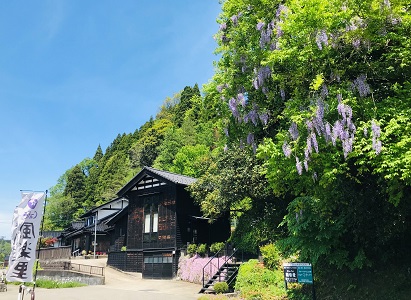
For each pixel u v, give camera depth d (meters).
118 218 31.95
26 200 13.16
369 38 9.56
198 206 26.19
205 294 16.89
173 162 49.19
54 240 50.84
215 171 22.52
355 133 9.27
